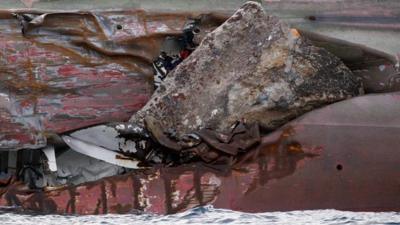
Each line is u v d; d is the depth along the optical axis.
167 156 31.78
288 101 31.55
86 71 32.38
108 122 32.19
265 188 30.50
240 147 30.83
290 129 30.91
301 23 40.34
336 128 31.00
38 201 30.22
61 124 31.95
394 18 40.66
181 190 30.39
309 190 30.59
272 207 30.45
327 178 30.67
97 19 32.62
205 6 40.66
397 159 30.91
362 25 40.53
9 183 31.41
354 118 31.22
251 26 31.48
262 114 31.55
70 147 32.09
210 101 31.52
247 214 30.16
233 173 30.56
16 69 31.83
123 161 31.83
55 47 32.22
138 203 30.22
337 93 32.03
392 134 31.11
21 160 32.00
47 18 32.12
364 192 30.70
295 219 29.70
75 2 40.94
